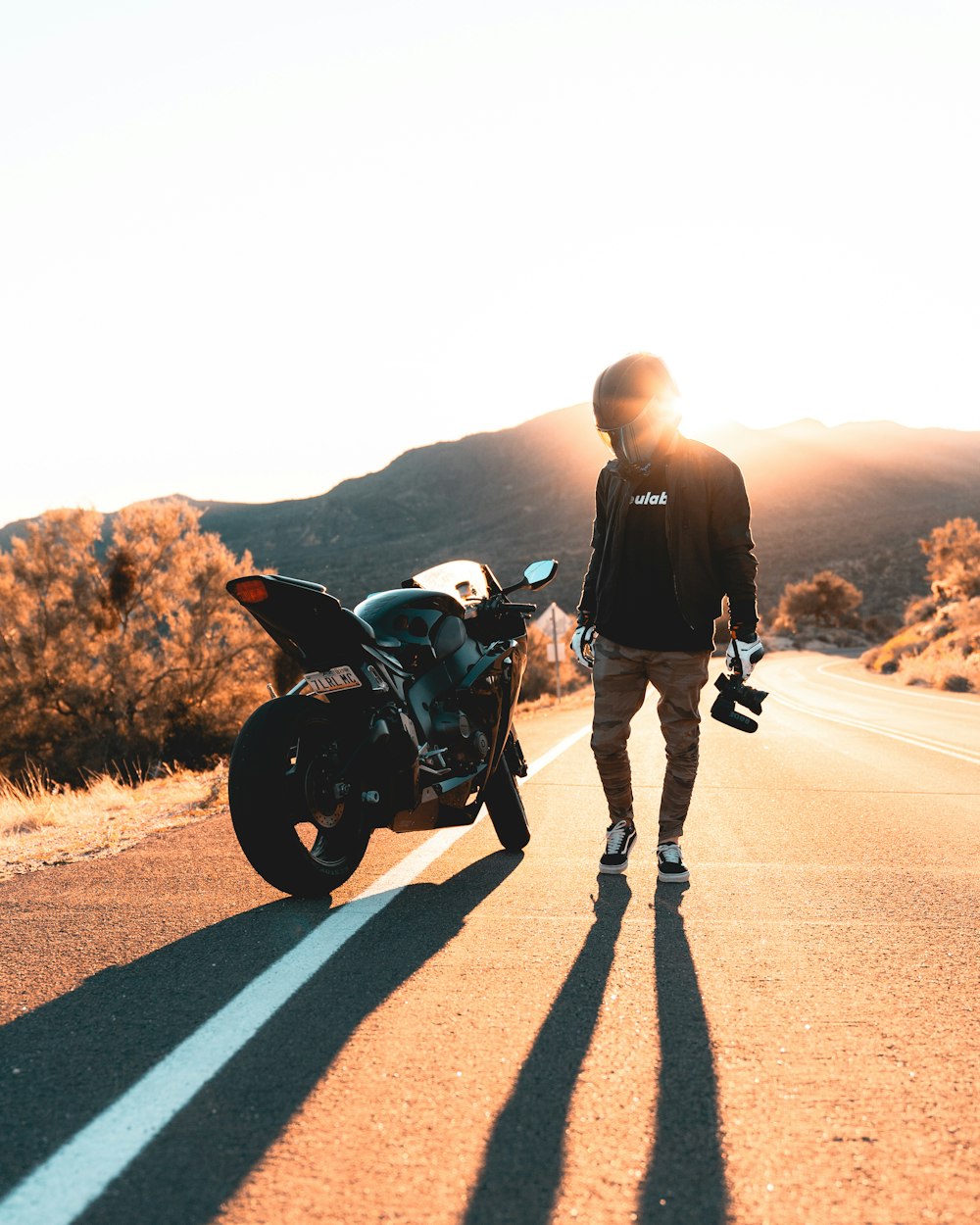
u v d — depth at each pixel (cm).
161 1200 196
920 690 3378
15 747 2366
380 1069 257
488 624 512
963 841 595
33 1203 195
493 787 519
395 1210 192
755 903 437
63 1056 267
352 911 412
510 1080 251
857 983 330
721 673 480
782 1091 247
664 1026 289
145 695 2427
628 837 498
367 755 409
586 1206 194
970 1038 283
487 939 373
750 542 469
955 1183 204
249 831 396
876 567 14238
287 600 398
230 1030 283
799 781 895
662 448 468
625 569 475
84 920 406
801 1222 190
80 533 2439
